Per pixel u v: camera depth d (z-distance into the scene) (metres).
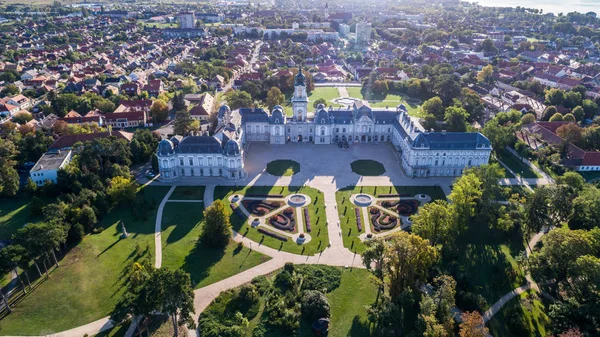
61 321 137.75
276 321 136.50
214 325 135.25
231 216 199.38
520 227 186.62
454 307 145.50
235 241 180.50
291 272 159.25
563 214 184.88
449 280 138.12
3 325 136.12
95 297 147.00
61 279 154.75
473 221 192.88
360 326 137.12
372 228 190.62
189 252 172.50
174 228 189.75
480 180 197.75
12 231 189.50
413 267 139.88
